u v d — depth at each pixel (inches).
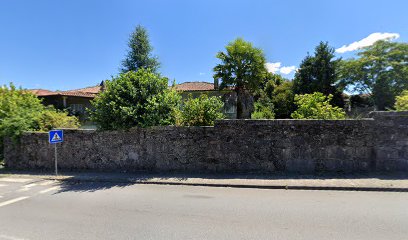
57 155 397.4
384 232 152.9
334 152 310.7
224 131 334.6
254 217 181.8
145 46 1215.6
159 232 159.2
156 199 233.6
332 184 261.1
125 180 311.4
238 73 936.3
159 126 352.5
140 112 349.7
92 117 369.7
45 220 185.8
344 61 1173.1
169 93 366.9
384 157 303.1
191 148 345.1
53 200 239.5
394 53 1076.5
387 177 280.7
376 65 1098.7
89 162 382.6
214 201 223.6
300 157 317.1
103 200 234.4
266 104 1137.4
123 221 179.8
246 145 329.1
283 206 205.6
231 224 169.8
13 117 419.8
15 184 314.7
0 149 447.2
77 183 313.4
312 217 179.5
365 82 1141.7
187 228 164.6
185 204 216.7
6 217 194.1
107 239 150.7
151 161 358.0
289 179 287.1
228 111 1040.8
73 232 162.2
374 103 1133.1
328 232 154.2
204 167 341.4
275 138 322.3
